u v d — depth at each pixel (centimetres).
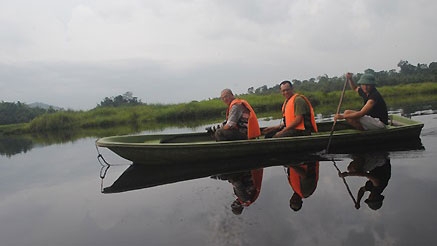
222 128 574
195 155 534
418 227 259
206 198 374
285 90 601
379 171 420
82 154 791
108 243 284
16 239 311
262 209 323
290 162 508
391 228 260
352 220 281
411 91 2525
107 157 725
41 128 1759
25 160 761
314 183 393
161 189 425
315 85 3706
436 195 321
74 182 516
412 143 586
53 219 358
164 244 270
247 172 469
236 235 272
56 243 295
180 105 2123
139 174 516
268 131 649
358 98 2173
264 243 254
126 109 2186
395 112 1126
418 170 411
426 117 934
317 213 301
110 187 466
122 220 334
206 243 264
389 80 3931
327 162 491
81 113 2045
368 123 587
